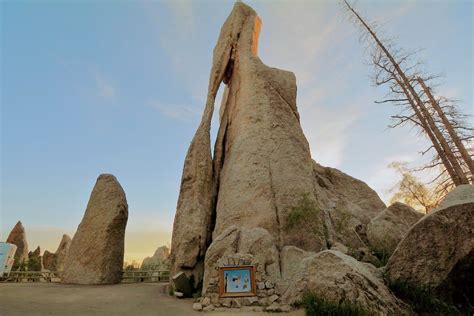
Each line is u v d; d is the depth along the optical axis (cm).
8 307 1292
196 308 1369
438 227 1263
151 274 2902
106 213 2584
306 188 2200
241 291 1375
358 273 1192
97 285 2241
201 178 2373
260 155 2348
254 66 2920
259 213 2067
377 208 2861
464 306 1165
